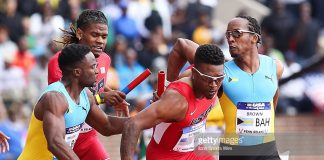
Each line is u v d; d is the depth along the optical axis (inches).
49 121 617.3
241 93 674.8
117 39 1342.3
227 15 1565.0
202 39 1418.6
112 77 1225.4
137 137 618.5
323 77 1300.4
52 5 1402.6
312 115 1230.9
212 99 650.8
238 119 678.5
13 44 1318.9
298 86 1296.8
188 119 641.0
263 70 681.0
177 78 704.4
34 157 643.5
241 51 674.2
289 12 1514.5
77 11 1397.6
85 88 661.9
